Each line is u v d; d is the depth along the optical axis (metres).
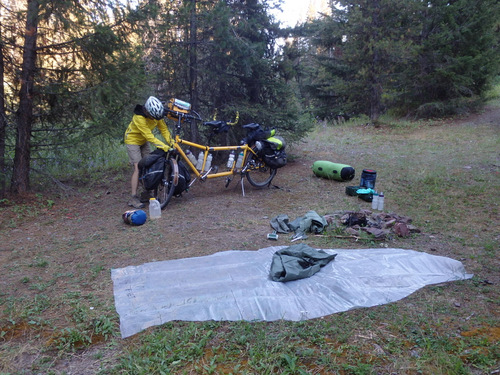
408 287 3.50
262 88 9.15
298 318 3.04
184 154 6.31
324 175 7.91
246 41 7.99
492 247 4.40
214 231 5.11
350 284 3.51
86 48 6.34
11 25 6.22
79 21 6.00
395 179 7.68
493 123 13.37
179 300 3.30
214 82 8.55
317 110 17.42
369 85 15.06
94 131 6.81
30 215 5.93
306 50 9.27
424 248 4.44
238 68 8.52
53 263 4.25
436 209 5.88
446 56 14.54
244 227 5.25
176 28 7.88
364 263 3.93
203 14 7.62
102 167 9.04
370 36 14.11
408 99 15.85
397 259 3.99
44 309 3.25
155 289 3.51
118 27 6.57
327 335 2.84
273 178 8.06
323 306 3.20
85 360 2.62
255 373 2.44
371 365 2.50
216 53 8.09
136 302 3.31
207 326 2.95
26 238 5.04
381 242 4.62
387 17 14.09
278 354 2.59
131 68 6.75
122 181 8.05
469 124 13.70
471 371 2.43
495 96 17.62
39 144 6.85
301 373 2.40
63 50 6.54
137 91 7.11
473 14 14.59
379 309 3.16
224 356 2.61
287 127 9.07
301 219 5.14
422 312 3.12
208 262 4.08
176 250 4.52
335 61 16.66
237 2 8.56
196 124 8.45
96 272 3.96
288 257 3.87
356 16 13.88
